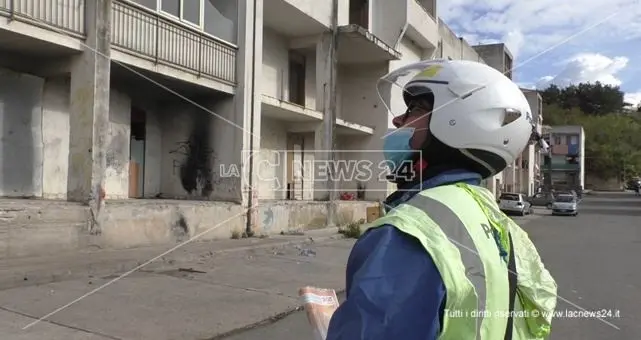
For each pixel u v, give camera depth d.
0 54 10.03
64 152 11.32
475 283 1.09
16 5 8.68
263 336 5.66
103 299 6.59
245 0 13.84
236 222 13.47
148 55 11.18
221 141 13.93
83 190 9.80
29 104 10.61
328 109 18.50
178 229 11.66
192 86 12.91
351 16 22.20
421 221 1.09
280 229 15.31
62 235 9.12
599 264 12.20
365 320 0.98
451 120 1.23
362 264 1.07
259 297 7.30
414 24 23.97
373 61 22.36
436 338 1.00
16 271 7.30
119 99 12.78
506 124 1.24
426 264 1.02
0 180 10.16
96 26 9.81
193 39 12.47
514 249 1.35
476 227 1.15
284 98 18.78
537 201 46.72
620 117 60.56
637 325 6.43
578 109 54.78
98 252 9.55
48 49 9.78
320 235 15.03
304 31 18.36
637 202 54.97
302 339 5.57
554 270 11.06
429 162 1.30
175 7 12.00
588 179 81.62
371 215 18.14
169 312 6.24
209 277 8.45
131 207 10.52
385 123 22.14
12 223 8.37
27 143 10.59
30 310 5.92
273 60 18.19
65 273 7.57
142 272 8.43
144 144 13.95
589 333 6.04
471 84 1.24
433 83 1.28
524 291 1.34
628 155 69.69
